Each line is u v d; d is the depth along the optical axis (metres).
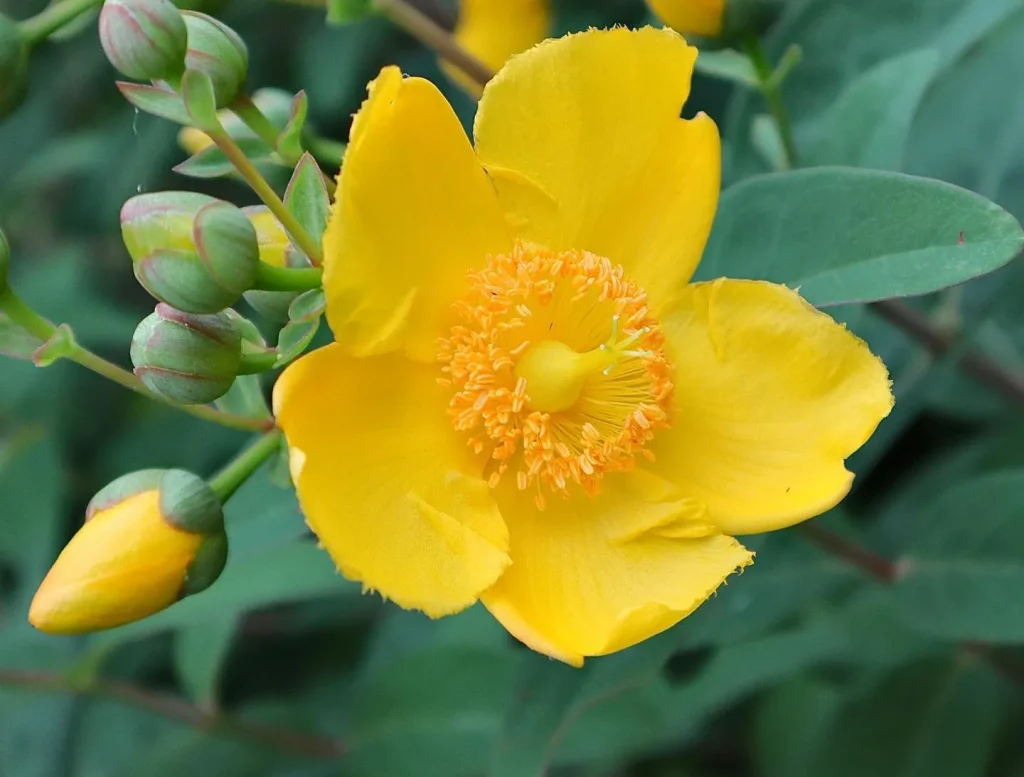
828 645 0.23
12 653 0.24
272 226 0.18
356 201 0.16
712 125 0.17
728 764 0.27
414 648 0.25
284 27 0.30
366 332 0.16
